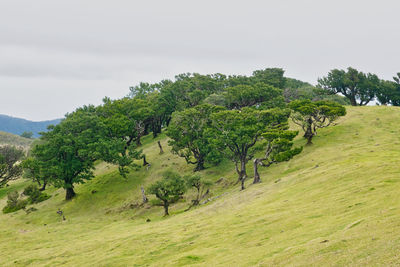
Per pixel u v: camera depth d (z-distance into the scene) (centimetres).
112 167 10800
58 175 8769
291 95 13675
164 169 9562
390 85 12975
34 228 7225
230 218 4344
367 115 10031
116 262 3591
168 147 11319
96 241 4931
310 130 8469
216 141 7700
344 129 9025
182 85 13912
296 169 6925
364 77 13538
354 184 4050
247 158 7950
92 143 9300
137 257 3603
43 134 10175
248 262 2400
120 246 4284
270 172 7369
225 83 14825
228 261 2609
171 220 5722
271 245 2722
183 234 4125
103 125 10375
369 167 4656
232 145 7738
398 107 10931
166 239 4084
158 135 13450
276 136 6931
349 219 2745
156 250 3706
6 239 6241
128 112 12088
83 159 9412
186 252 3344
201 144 8825
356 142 7838
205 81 14438
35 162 9350
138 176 9581
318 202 3784
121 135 10919
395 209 2584
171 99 13438
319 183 4747
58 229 6794
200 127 9200
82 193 9156
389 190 3331
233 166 8794
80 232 6356
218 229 3925
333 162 6000
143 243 4159
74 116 11238
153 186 6731
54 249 4956
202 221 4728
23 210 8819
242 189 6619
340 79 13825
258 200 5100
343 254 1911
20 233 6700
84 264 3797
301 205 3919
